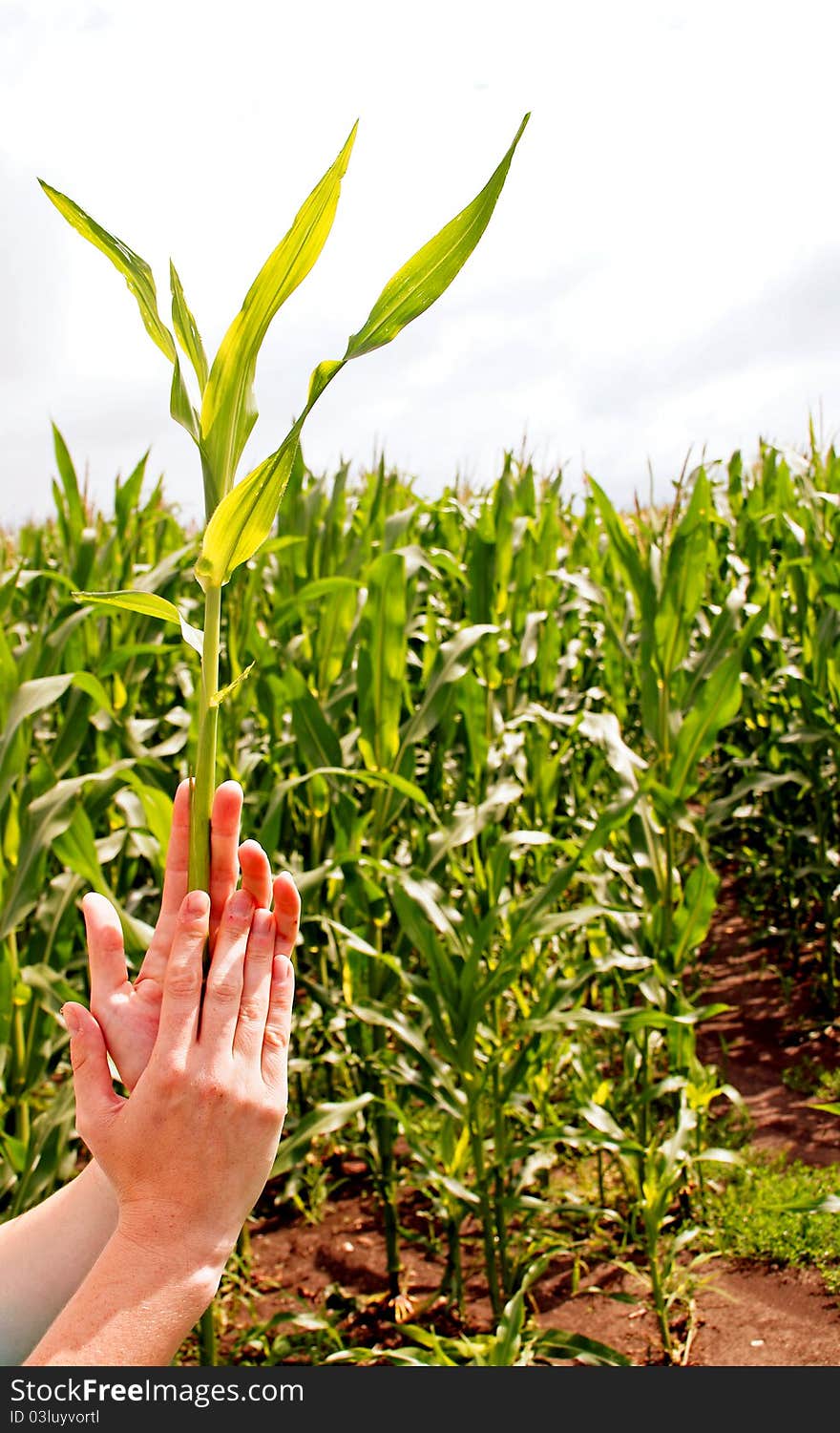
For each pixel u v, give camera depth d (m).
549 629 4.34
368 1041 2.92
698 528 3.21
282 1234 3.17
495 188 0.93
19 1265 1.16
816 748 4.30
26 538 6.16
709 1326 2.61
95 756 3.66
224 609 3.56
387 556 2.85
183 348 1.08
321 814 3.18
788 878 4.68
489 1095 2.74
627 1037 3.25
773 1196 3.03
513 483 5.33
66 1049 3.08
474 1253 3.02
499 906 2.47
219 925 1.08
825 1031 4.09
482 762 3.37
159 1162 0.96
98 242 1.05
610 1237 2.94
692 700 3.48
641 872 3.07
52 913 2.58
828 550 4.60
